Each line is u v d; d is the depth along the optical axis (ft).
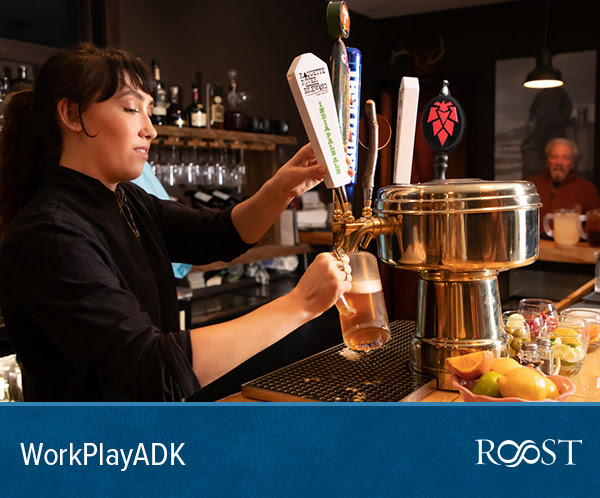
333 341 13.16
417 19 19.34
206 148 13.67
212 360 3.23
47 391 3.74
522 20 17.93
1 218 4.11
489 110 18.62
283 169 4.77
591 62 17.15
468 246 3.69
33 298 3.31
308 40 17.06
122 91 3.67
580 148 17.40
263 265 13.89
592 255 12.93
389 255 4.02
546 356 3.82
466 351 3.91
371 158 3.89
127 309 3.26
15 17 10.24
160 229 4.98
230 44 14.49
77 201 3.74
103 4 11.21
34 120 3.99
